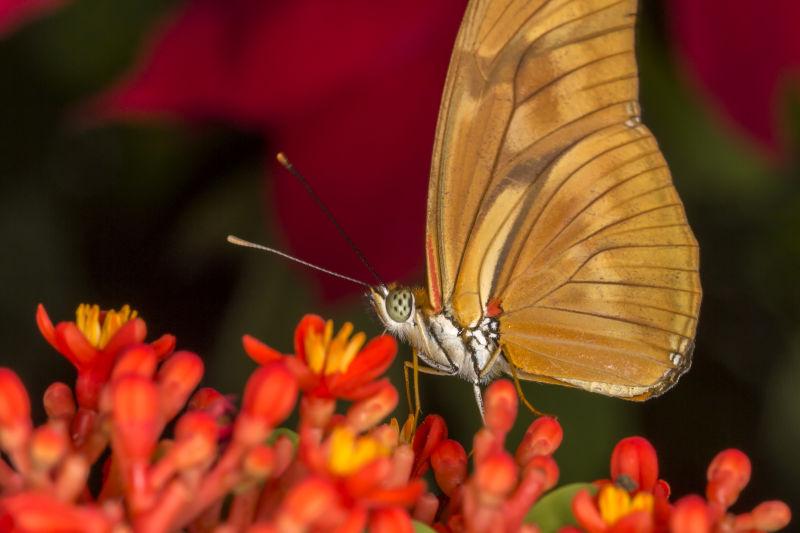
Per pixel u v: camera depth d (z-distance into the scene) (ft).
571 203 1.14
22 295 1.25
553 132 1.12
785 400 1.22
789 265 1.20
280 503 0.94
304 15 1.08
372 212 1.09
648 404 1.23
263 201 1.18
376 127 1.09
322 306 1.10
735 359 1.22
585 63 1.11
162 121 1.15
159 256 1.23
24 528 0.86
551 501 0.97
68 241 1.24
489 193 1.13
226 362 1.16
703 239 1.21
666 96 1.16
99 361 0.96
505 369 1.16
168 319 1.23
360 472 0.92
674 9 1.07
